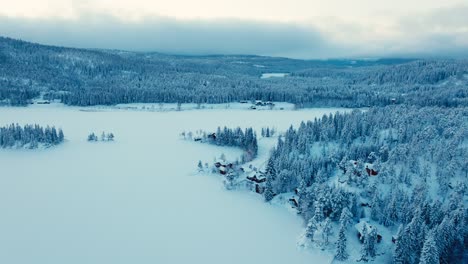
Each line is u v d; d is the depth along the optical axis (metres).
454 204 81.31
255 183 112.56
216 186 117.12
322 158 120.25
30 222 88.19
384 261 74.94
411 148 109.94
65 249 76.50
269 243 81.38
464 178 96.88
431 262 63.50
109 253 75.38
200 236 83.50
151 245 78.88
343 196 88.81
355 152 121.81
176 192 111.00
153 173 129.75
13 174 126.38
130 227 86.88
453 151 105.19
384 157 114.38
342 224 76.06
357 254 76.06
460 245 73.62
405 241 70.06
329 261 74.88
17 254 74.25
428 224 79.50
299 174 109.44
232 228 87.94
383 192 94.88
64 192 109.12
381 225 84.31
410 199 89.38
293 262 74.38
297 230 87.88
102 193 108.81
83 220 89.94
